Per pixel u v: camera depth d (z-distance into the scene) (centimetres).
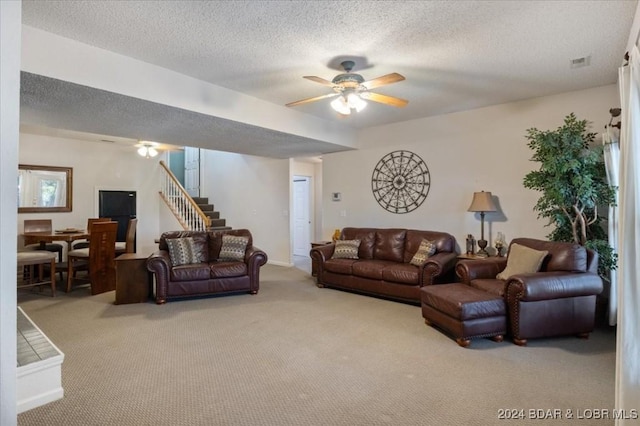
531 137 390
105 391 239
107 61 297
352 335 343
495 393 238
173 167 1009
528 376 260
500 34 273
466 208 502
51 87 287
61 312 414
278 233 754
